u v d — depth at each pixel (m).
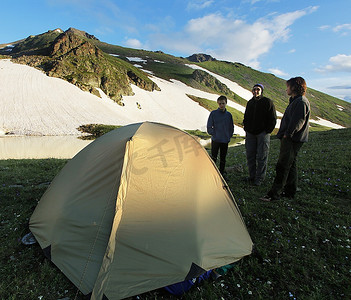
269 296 3.20
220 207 4.27
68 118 53.41
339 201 5.89
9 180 8.08
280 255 4.00
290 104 5.48
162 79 135.12
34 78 66.88
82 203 4.04
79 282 3.28
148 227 3.60
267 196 6.14
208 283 3.43
